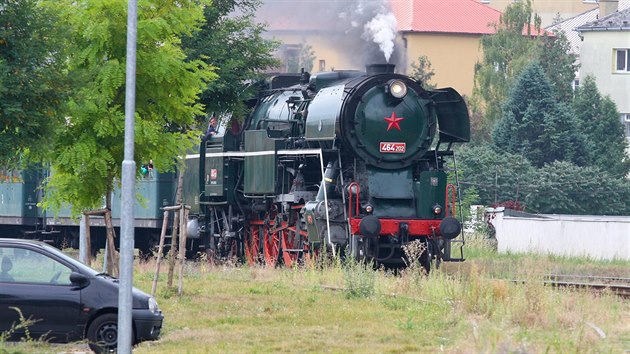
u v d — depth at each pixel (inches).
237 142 2856.8
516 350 1317.7
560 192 4815.5
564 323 1603.1
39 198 3270.2
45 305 1395.2
